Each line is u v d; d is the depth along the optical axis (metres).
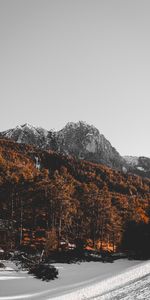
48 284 36.09
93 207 76.25
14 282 35.62
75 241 67.06
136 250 62.94
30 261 43.56
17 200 74.44
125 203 112.12
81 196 82.94
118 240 73.69
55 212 70.25
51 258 50.94
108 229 75.12
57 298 29.67
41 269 39.06
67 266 47.31
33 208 72.38
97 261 53.19
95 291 32.22
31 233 69.62
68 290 32.97
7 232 57.59
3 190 75.19
